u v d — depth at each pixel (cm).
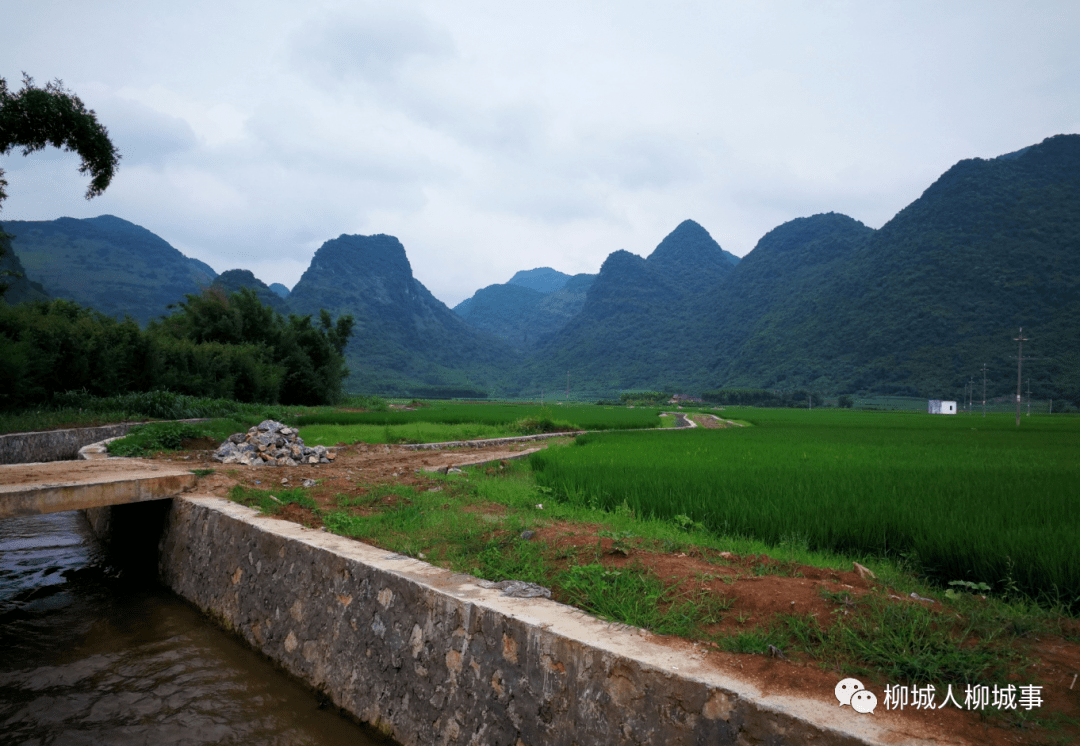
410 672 458
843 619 384
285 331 4334
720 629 385
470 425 2723
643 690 328
